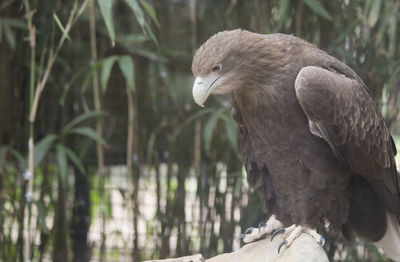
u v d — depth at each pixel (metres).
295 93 6.32
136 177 9.63
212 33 9.30
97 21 9.51
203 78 6.23
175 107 9.66
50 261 9.87
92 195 9.98
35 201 8.46
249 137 7.05
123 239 9.79
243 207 9.22
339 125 6.34
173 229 9.55
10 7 9.51
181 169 9.54
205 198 9.36
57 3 9.20
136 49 9.68
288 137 6.48
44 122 9.60
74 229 9.91
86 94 9.77
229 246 9.27
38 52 9.40
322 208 6.63
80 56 9.66
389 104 8.59
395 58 8.61
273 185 6.98
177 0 9.59
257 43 6.32
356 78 6.77
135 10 6.68
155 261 6.37
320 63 6.50
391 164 6.96
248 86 6.40
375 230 6.92
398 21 8.55
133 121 9.58
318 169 6.50
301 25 8.69
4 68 9.42
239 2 9.12
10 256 9.33
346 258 8.52
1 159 8.78
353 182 6.76
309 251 5.84
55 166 9.69
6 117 9.49
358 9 8.56
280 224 6.89
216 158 9.39
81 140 9.77
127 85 8.98
